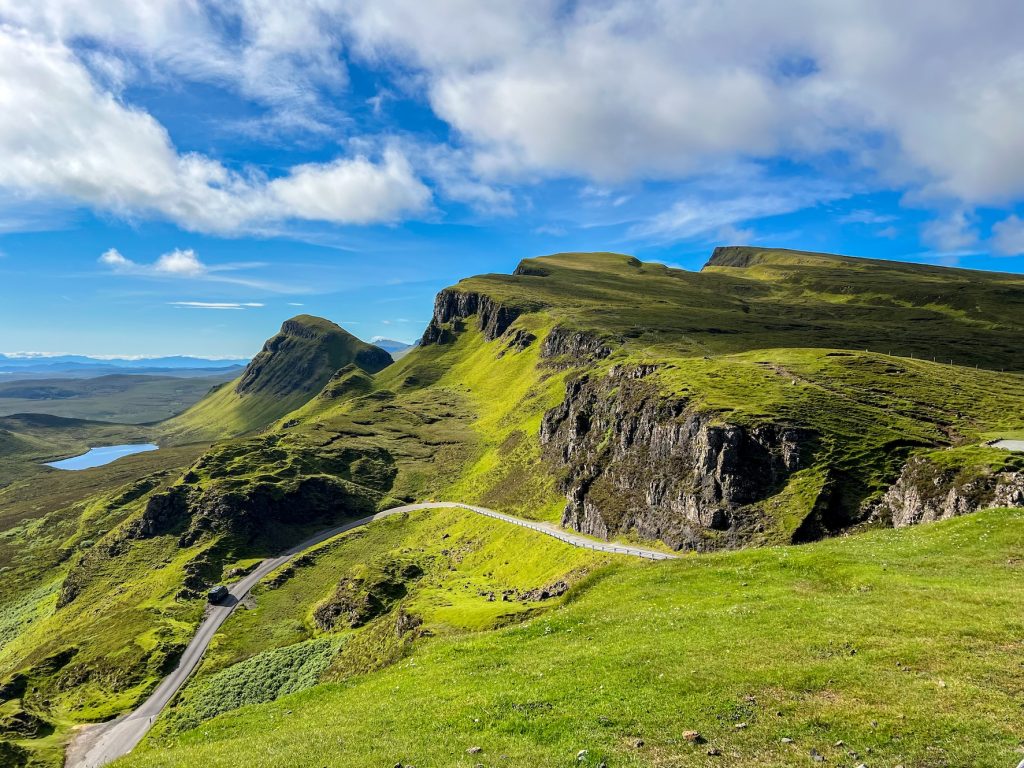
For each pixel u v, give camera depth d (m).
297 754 26.02
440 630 104.31
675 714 25.05
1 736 132.00
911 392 144.00
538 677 32.03
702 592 44.47
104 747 126.12
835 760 20.36
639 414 165.12
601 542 146.38
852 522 100.75
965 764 19.00
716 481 122.50
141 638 171.12
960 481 87.62
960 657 26.39
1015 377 167.50
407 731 27.36
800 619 34.03
